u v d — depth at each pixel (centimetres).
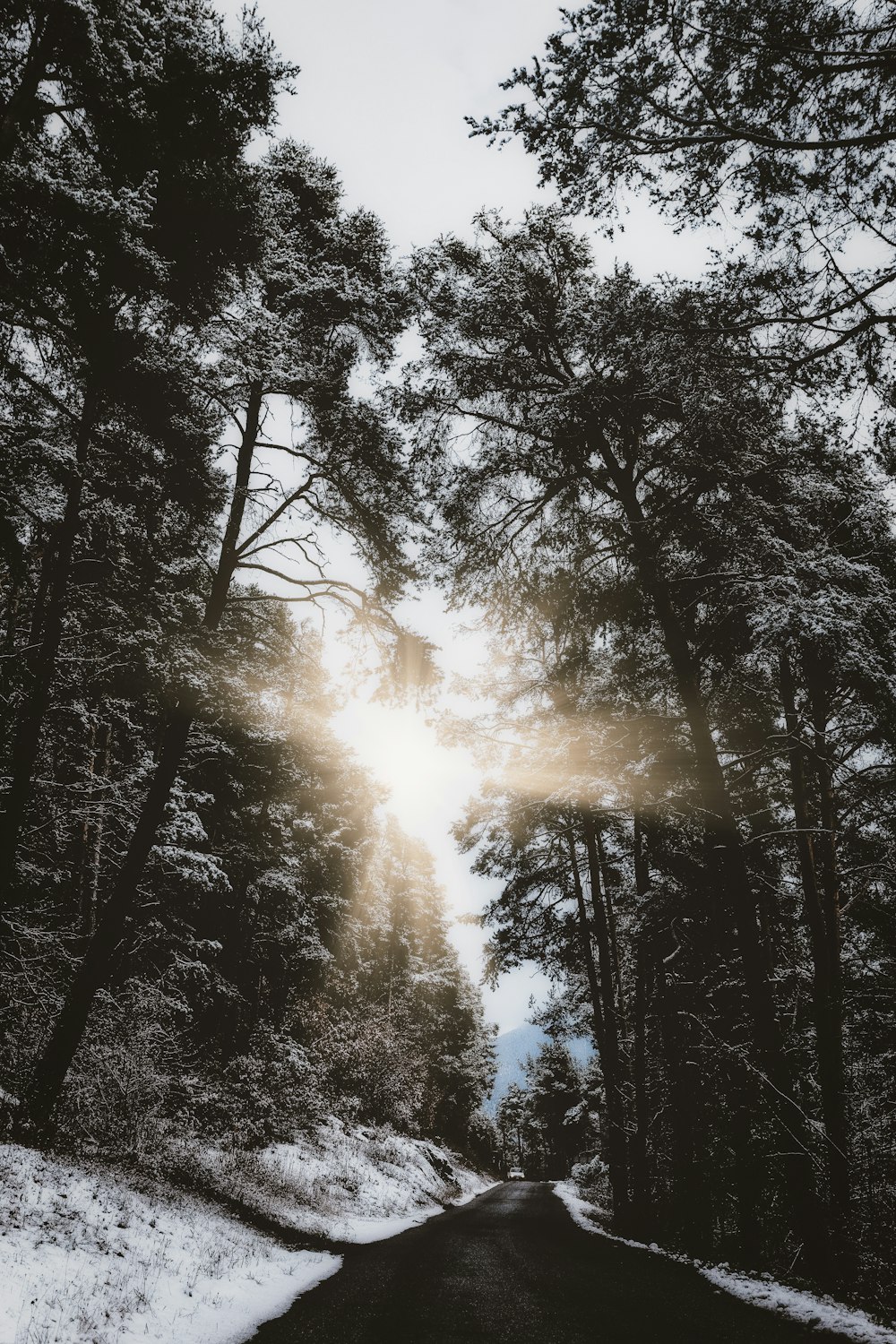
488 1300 832
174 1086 1620
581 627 1570
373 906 3975
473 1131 6284
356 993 3316
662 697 1692
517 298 1302
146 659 1209
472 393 1398
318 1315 732
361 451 1472
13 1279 571
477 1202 3225
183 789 1989
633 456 1432
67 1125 1132
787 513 1194
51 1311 547
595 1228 1961
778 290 800
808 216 766
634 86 730
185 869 1759
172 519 1419
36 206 809
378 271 1492
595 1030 2211
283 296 1377
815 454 1155
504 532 1560
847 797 1455
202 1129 1670
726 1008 1670
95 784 1503
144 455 1244
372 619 1559
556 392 1300
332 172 1560
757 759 1547
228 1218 1138
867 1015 1377
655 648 1645
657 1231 1642
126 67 888
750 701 1579
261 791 2173
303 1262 1054
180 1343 589
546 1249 1393
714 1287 1009
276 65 1001
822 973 1365
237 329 1209
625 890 1959
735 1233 1281
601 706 1720
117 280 923
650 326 887
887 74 682
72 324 1005
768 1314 824
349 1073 2859
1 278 869
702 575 1292
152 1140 1291
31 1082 1087
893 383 795
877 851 1413
